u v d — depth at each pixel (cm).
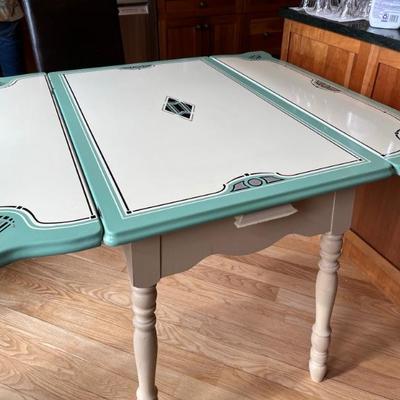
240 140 105
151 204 82
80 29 190
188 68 158
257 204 84
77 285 175
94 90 136
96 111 120
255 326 157
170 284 174
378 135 109
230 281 176
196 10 271
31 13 178
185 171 92
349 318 160
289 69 159
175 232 87
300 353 147
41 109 122
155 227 77
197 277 178
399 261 161
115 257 190
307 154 100
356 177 92
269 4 286
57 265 185
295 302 167
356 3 166
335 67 164
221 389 136
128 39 283
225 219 90
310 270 182
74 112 119
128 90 136
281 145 103
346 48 157
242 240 96
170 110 121
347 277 178
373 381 138
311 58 176
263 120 116
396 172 96
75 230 75
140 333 100
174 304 165
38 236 73
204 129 111
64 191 85
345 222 108
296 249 194
